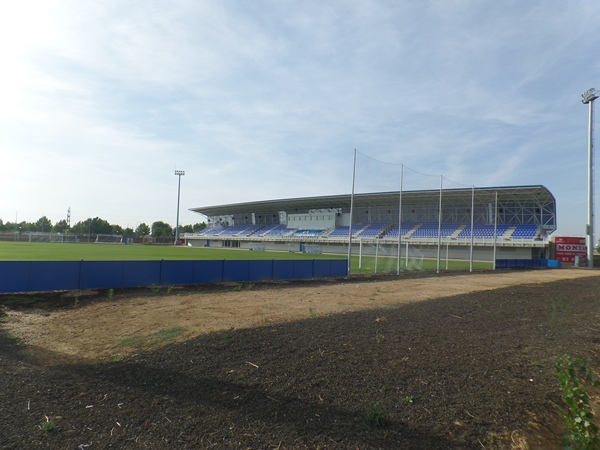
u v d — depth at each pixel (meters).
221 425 4.75
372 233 78.31
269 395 5.67
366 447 4.32
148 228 157.88
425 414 5.16
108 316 12.20
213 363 7.06
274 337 9.02
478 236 65.62
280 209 99.94
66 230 135.50
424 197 69.06
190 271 21.22
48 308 13.61
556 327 10.98
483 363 7.33
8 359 7.57
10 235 98.50
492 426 4.95
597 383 4.12
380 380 6.32
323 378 6.35
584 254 57.78
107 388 5.91
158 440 4.38
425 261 57.72
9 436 4.40
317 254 68.69
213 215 124.88
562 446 4.77
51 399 5.48
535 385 6.32
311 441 4.41
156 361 7.20
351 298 17.31
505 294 19.39
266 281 24.31
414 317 12.09
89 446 4.23
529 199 64.31
